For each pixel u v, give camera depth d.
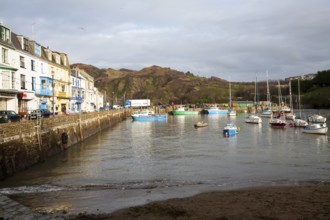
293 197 16.03
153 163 27.06
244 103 157.88
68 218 13.38
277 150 33.50
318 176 21.89
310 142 39.72
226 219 12.94
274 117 88.50
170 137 47.53
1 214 12.10
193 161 27.83
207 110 130.25
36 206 15.56
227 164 26.31
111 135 50.84
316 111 117.50
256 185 19.38
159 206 14.86
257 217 13.10
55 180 21.16
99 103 107.94
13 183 20.20
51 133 30.23
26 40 44.81
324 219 12.79
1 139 20.20
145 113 98.88
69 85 64.31
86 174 22.95
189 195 17.27
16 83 39.84
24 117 35.28
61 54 62.88
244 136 47.38
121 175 22.67
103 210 14.77
